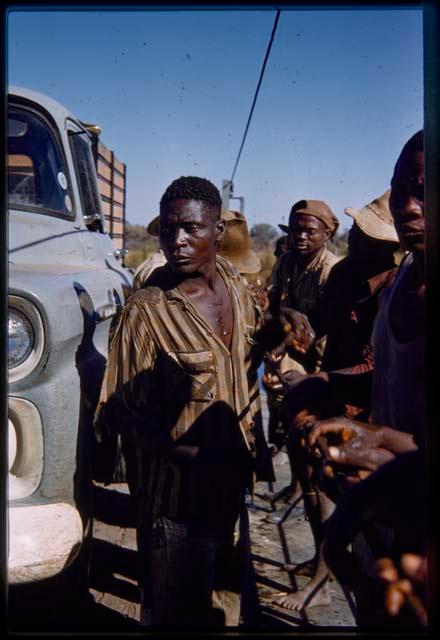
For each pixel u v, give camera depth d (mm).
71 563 2535
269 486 5164
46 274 2877
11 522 2482
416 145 1768
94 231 4301
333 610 3287
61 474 2607
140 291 2373
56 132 3787
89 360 2967
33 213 3457
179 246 2303
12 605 2482
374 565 1835
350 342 2920
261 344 2691
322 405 2166
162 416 2326
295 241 3797
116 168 7008
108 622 2896
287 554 3898
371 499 1467
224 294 2422
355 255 2971
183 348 2295
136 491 2705
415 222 1767
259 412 2574
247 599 3354
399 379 1813
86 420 2830
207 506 2297
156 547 2326
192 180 2338
